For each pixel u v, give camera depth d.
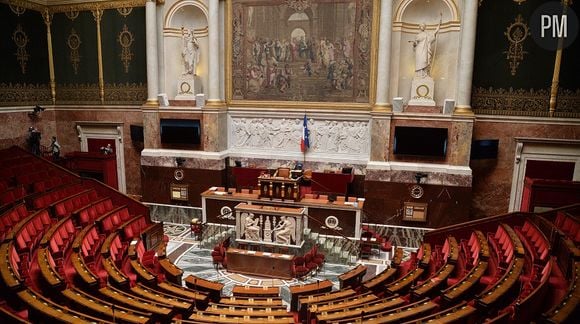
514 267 7.80
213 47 15.04
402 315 6.31
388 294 8.21
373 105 14.24
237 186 14.83
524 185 13.40
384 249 12.62
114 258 9.89
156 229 12.66
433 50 13.71
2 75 15.28
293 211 11.89
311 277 10.96
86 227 10.60
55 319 5.79
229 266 11.16
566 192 12.23
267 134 15.48
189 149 15.69
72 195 12.63
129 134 16.95
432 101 13.62
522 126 13.40
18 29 15.83
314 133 15.02
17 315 5.71
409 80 14.36
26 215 10.88
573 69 12.77
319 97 14.87
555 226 9.96
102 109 17.08
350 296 8.18
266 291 8.90
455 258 9.43
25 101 16.30
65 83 17.38
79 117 17.45
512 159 13.69
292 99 15.12
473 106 13.66
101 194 13.85
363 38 14.10
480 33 13.30
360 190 14.62
